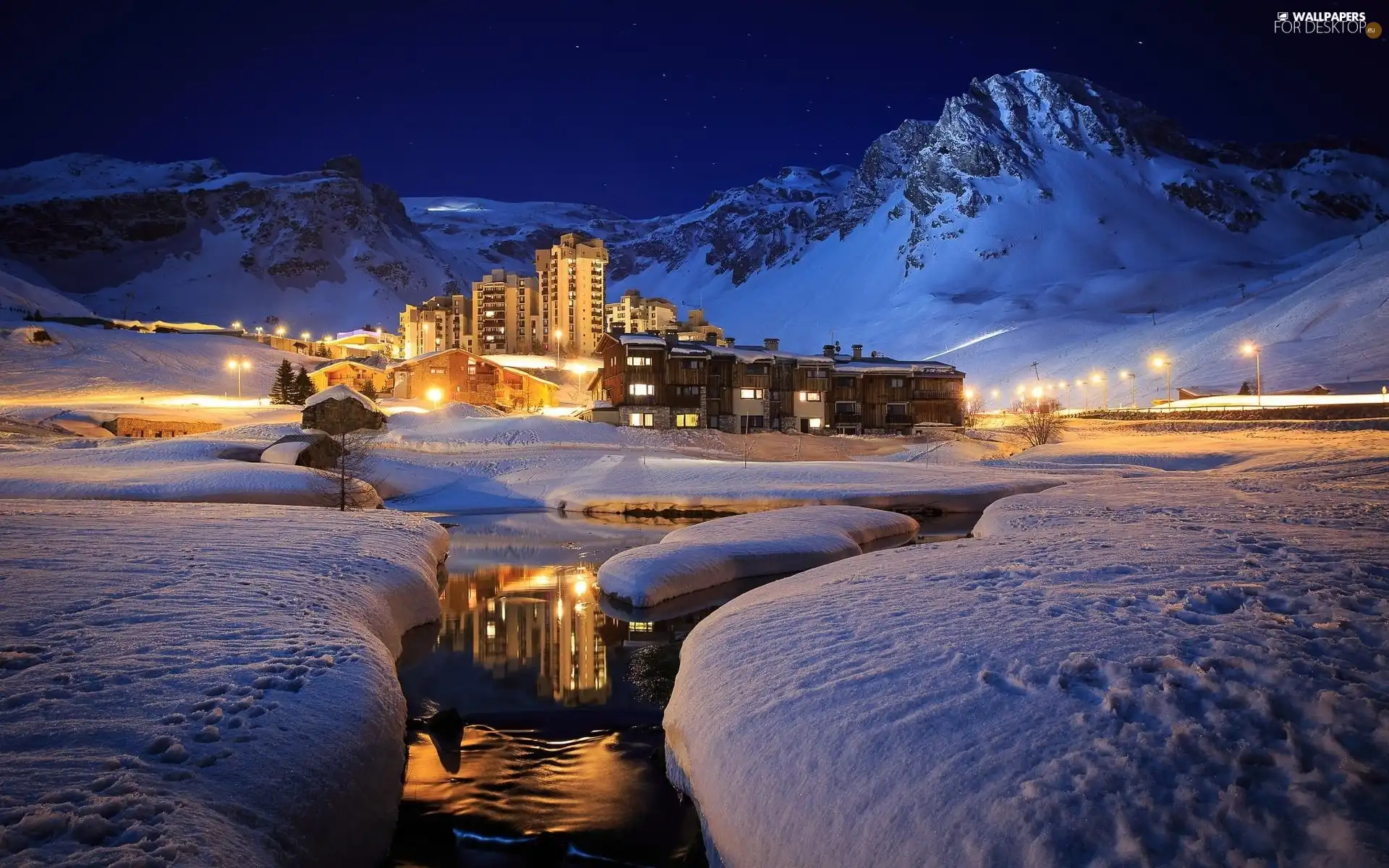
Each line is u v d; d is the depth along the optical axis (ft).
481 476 144.56
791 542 73.46
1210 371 347.56
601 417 213.25
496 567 77.71
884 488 122.01
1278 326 378.53
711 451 180.14
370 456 141.69
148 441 144.25
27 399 224.94
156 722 24.04
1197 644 22.57
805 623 31.99
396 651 45.14
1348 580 28.89
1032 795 16.60
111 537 54.34
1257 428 176.24
